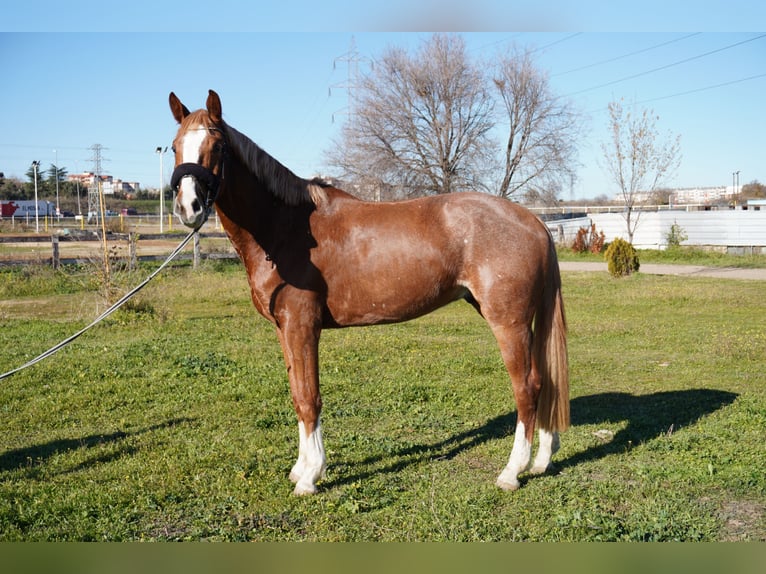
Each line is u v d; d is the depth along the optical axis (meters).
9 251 23.62
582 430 5.41
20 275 15.81
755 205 39.62
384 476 4.46
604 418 5.70
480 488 4.23
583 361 8.19
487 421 5.71
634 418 5.68
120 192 84.19
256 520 3.80
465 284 4.26
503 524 3.71
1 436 5.35
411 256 4.14
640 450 4.86
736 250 28.31
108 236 17.62
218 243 25.31
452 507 3.93
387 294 4.18
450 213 4.21
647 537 3.52
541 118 29.64
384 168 28.38
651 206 39.12
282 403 6.23
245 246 4.23
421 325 11.12
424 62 28.61
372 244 4.17
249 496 4.14
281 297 4.16
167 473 4.50
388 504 4.02
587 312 12.69
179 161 3.82
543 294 4.30
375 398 6.40
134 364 7.75
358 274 4.18
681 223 29.66
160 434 5.35
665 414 5.79
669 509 3.84
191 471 4.55
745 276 19.50
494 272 4.11
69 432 5.43
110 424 5.64
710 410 5.86
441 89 28.39
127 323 10.68
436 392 6.56
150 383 6.90
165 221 53.69
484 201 4.29
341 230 4.21
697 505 3.93
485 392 6.61
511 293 4.11
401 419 5.79
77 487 4.29
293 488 4.27
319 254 4.17
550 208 37.56
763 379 7.09
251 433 5.38
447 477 4.45
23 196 78.69
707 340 9.47
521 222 4.22
